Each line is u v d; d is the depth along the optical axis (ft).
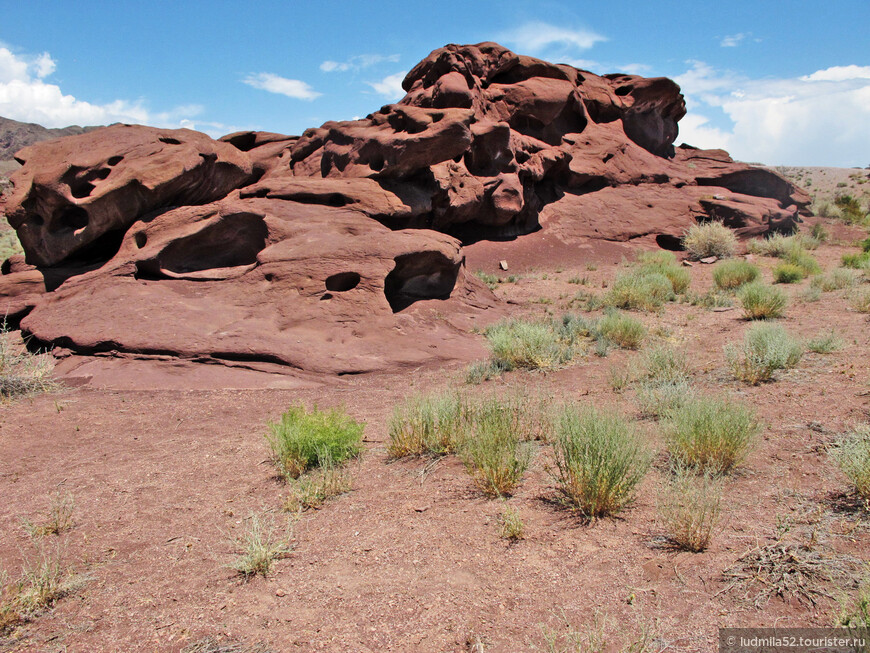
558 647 9.25
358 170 61.00
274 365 34.42
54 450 23.07
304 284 40.63
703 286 63.82
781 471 15.65
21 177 47.37
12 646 10.55
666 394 22.52
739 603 10.04
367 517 15.38
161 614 11.40
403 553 13.14
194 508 16.98
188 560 13.73
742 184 111.14
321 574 12.52
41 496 18.43
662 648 8.99
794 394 22.40
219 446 22.81
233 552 13.93
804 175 225.76
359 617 10.75
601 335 40.11
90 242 47.93
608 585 11.07
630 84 115.03
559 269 76.18
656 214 93.76
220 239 46.80
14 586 12.52
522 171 84.48
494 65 92.63
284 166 74.54
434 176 65.26
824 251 87.35
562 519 14.17
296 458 19.31
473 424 20.79
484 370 32.89
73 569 13.44
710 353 32.48
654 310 50.16
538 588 11.21
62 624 11.21
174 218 46.47
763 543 11.87
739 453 16.11
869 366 24.88
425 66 92.73
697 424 16.99
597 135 104.12
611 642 9.27
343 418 21.29
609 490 14.10
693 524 12.39
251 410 28.09
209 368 33.91
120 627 11.01
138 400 29.63
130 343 35.09
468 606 10.81
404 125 60.34
